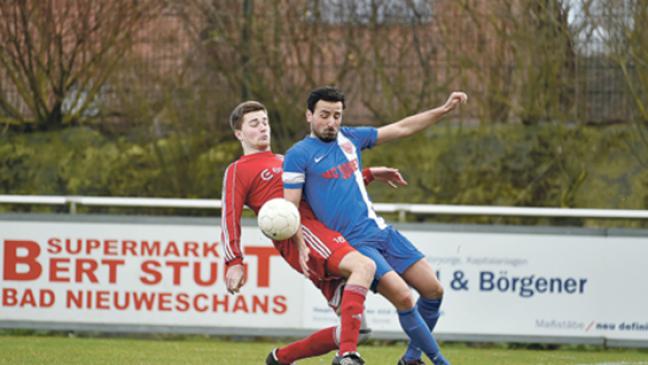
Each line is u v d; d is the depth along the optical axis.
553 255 31.41
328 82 47.66
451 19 47.28
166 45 48.00
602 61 46.69
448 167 48.09
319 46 47.56
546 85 47.09
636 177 46.56
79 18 48.41
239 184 20.59
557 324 31.39
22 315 31.75
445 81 47.41
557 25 46.72
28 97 49.19
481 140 47.97
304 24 47.56
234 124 21.27
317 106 20.14
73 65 48.88
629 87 46.47
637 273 31.52
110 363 25.56
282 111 47.53
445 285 31.27
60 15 48.47
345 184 20.27
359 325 19.33
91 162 48.50
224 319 31.39
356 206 20.27
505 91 47.34
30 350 28.12
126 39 48.19
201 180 47.56
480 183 47.78
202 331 31.41
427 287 20.83
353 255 19.48
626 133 46.72
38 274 31.75
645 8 45.84
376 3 47.47
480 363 27.53
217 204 32.25
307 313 31.33
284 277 31.31
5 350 28.00
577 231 31.45
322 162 20.12
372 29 47.50
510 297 31.36
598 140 46.94
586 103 46.97
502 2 47.00
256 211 21.08
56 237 31.70
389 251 20.72
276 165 20.89
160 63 48.06
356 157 20.72
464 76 47.41
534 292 31.38
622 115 46.81
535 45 46.94
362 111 47.69
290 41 47.59
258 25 47.53
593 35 46.56
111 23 48.22
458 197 47.97
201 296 31.42
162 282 31.50
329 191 20.14
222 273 31.41
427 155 48.44
